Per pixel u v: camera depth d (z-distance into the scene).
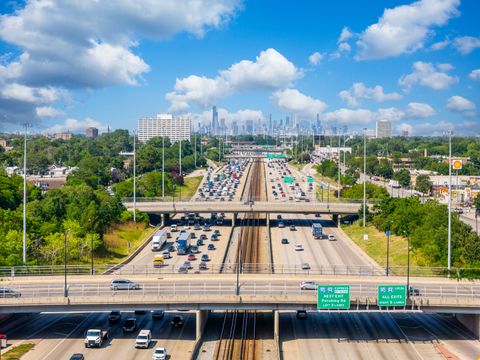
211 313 134.62
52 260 161.25
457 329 124.81
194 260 180.25
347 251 195.88
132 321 120.12
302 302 113.25
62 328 122.56
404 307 114.50
